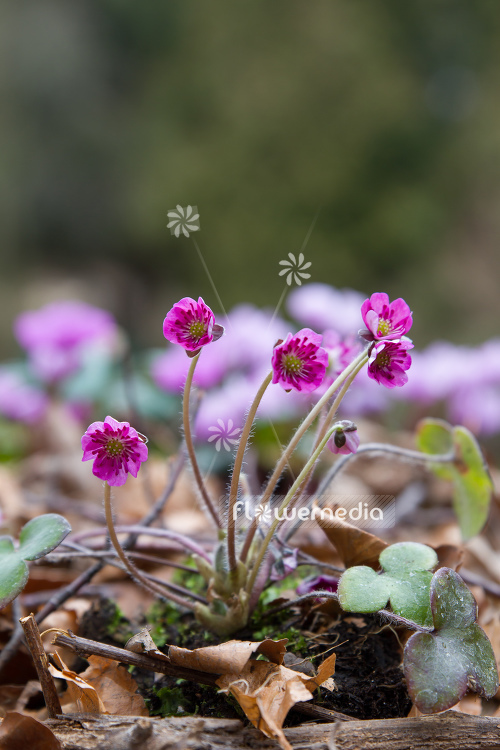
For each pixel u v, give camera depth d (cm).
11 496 68
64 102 288
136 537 52
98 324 93
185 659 42
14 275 268
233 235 229
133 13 290
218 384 75
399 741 40
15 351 234
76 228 277
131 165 274
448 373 83
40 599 53
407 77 253
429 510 77
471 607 41
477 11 262
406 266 230
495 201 237
